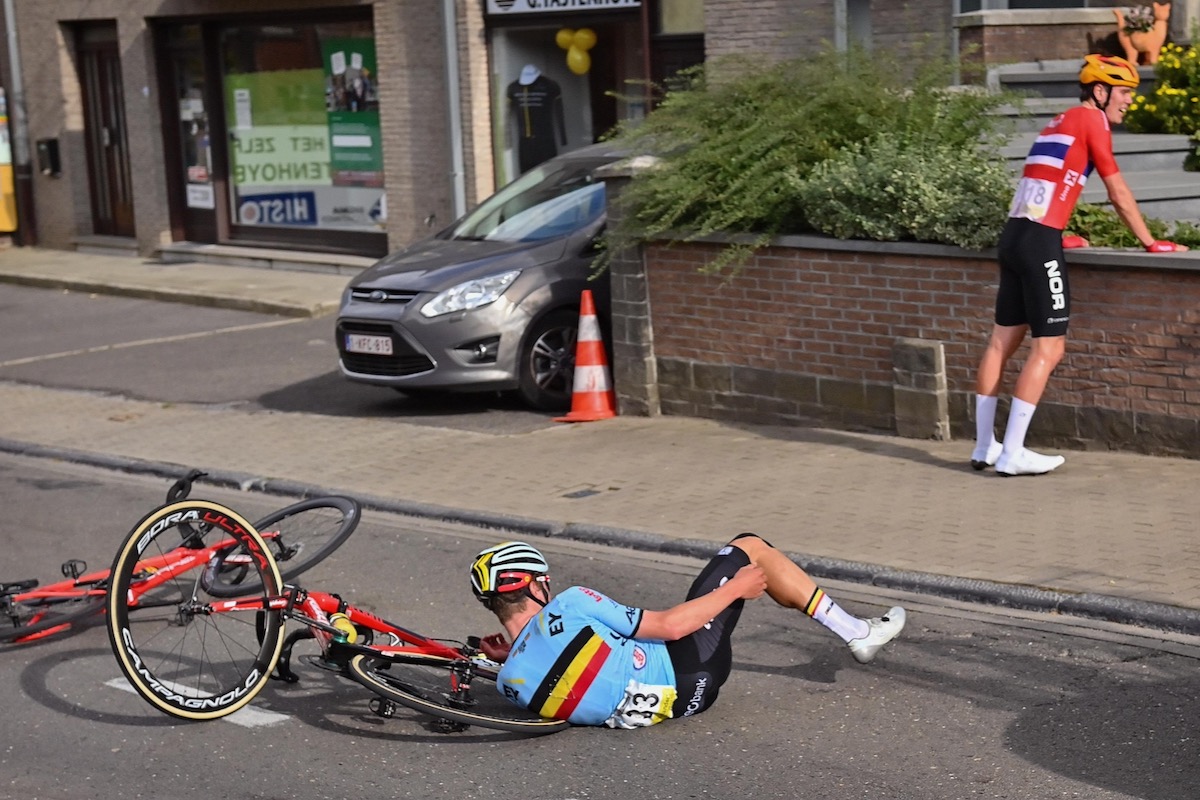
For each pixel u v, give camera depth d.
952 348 8.59
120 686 6.06
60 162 22.28
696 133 9.62
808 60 9.74
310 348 14.01
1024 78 12.15
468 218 11.70
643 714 5.09
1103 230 8.28
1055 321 7.61
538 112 16.55
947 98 9.31
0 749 5.45
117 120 21.67
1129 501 7.13
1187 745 4.76
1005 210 8.18
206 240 20.58
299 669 6.13
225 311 16.48
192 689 5.78
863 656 5.43
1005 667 5.52
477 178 16.66
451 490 8.64
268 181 19.66
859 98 9.44
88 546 8.26
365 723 5.49
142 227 20.92
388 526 8.19
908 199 8.52
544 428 10.07
